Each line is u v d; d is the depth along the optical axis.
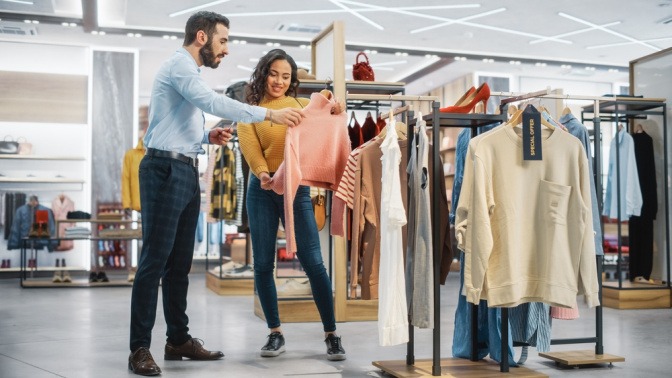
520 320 3.19
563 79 12.37
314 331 4.37
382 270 2.87
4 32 9.13
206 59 3.19
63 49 9.83
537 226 2.86
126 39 9.45
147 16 8.66
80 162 9.88
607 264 9.17
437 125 2.93
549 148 2.86
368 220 3.21
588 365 3.33
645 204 6.32
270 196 3.42
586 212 2.84
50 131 9.77
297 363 3.29
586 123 8.90
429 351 3.65
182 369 3.14
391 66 11.54
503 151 2.82
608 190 6.28
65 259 9.74
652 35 9.72
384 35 9.72
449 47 10.45
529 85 12.13
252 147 3.29
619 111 5.98
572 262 2.83
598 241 3.35
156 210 3.08
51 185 9.77
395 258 2.86
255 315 5.21
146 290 3.06
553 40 10.00
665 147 6.24
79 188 9.86
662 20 8.96
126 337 4.10
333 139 3.30
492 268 2.81
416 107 13.46
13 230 9.28
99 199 9.77
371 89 5.07
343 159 3.33
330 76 5.16
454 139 11.16
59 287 7.70
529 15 8.73
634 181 6.07
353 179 3.27
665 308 5.83
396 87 5.07
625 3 8.25
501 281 2.79
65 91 9.81
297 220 3.37
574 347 3.82
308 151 3.25
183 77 3.01
